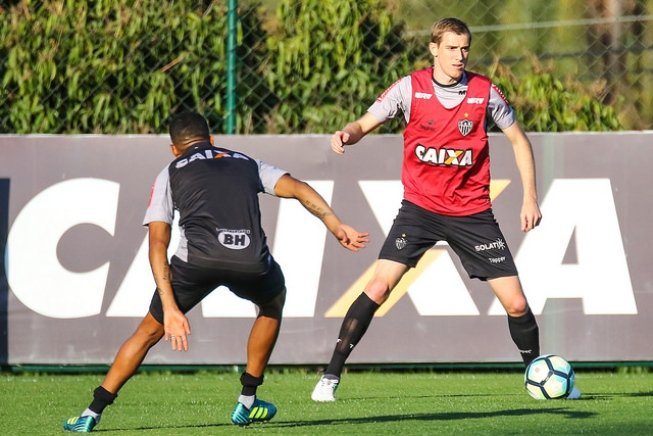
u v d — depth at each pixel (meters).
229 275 16.05
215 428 17.56
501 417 18.73
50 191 25.91
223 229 16.02
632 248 25.64
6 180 25.88
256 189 16.42
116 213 25.92
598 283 25.66
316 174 25.86
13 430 17.56
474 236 20.44
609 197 25.72
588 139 25.80
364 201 25.80
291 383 24.77
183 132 17.25
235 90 27.64
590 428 17.23
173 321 15.52
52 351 25.83
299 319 25.84
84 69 28.25
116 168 25.95
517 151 20.45
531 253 25.70
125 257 25.88
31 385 24.62
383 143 25.84
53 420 18.95
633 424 17.69
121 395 22.81
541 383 19.86
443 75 20.08
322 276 25.84
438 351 25.80
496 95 20.27
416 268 25.83
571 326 25.64
